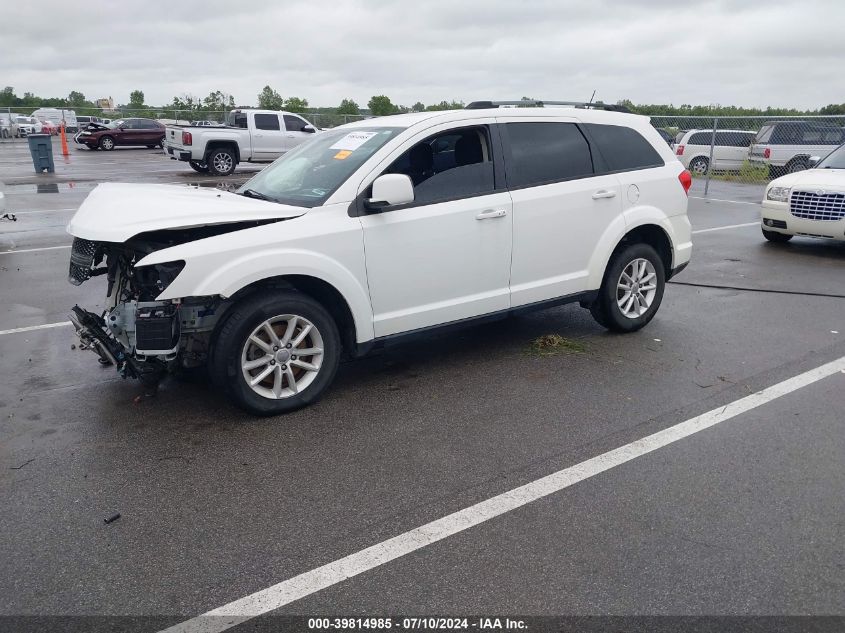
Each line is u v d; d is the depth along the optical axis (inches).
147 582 116.4
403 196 177.9
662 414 180.5
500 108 211.9
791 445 162.9
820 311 274.1
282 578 117.3
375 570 119.0
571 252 223.5
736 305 283.9
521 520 133.2
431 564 120.4
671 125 927.0
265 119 850.8
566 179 220.2
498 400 190.2
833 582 115.1
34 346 235.5
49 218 503.2
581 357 223.0
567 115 225.3
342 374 211.0
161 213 169.6
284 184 200.2
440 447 163.5
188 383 203.2
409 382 204.1
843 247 411.8
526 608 109.7
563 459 157.2
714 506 137.6
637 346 233.6
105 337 183.3
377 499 141.2
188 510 137.5
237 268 164.9
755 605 110.1
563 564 120.0
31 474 151.3
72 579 117.2
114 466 154.9
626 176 233.9
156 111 1779.0
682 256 254.5
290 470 153.0
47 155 833.5
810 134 784.3
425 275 195.0
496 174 206.2
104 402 189.9
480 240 202.2
